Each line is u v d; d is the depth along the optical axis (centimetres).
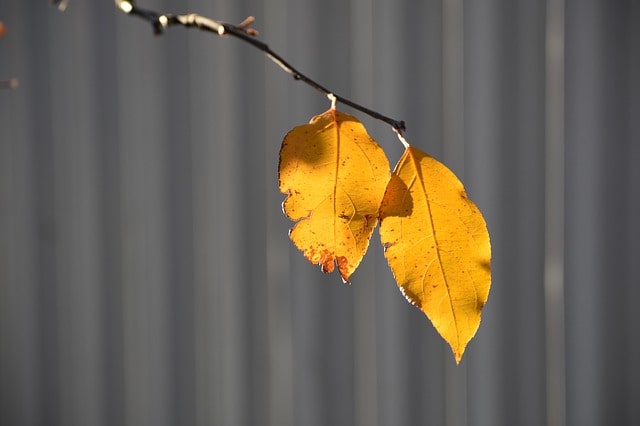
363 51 248
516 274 257
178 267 269
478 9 247
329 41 249
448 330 68
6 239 278
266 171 259
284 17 250
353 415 264
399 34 248
